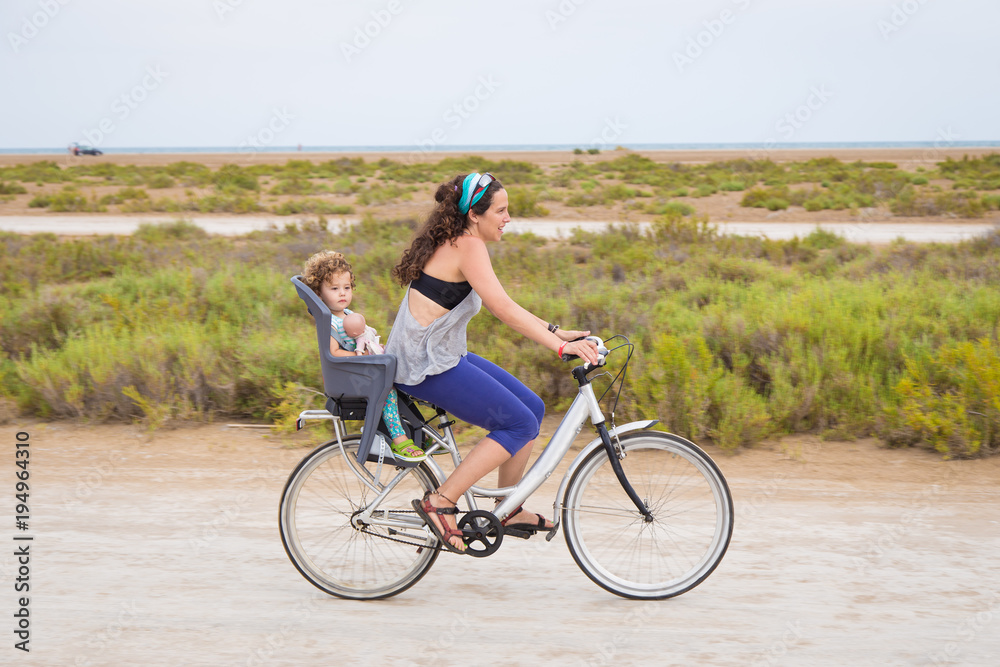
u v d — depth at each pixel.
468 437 5.97
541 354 6.98
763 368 6.99
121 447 6.07
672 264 12.77
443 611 3.50
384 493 3.65
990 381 5.72
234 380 6.88
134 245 15.94
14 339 9.01
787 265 14.41
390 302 9.42
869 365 6.96
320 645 3.19
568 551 4.16
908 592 3.59
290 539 3.72
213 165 73.31
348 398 3.58
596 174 49.00
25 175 50.59
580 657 3.07
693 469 4.62
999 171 42.84
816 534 4.27
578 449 5.87
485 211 3.26
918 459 5.58
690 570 3.68
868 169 50.09
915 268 12.02
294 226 19.06
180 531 4.41
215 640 3.22
